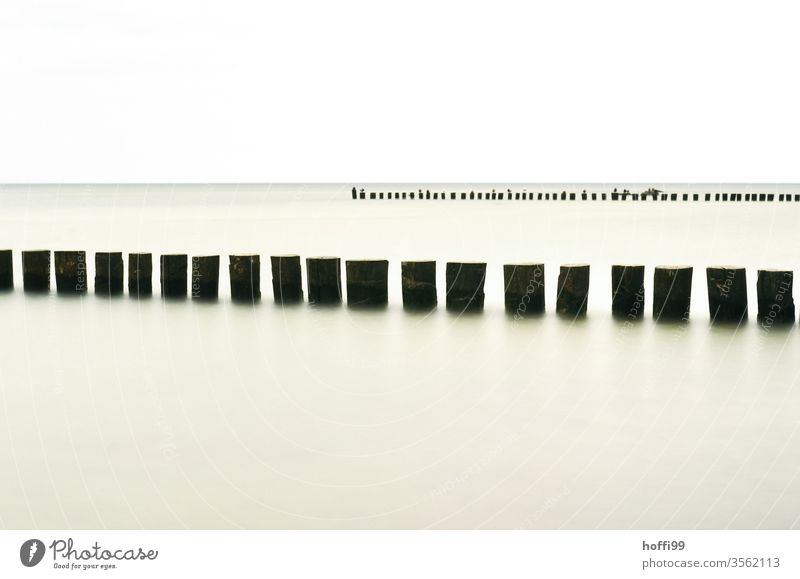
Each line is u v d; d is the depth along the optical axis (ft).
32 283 56.24
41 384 31.86
